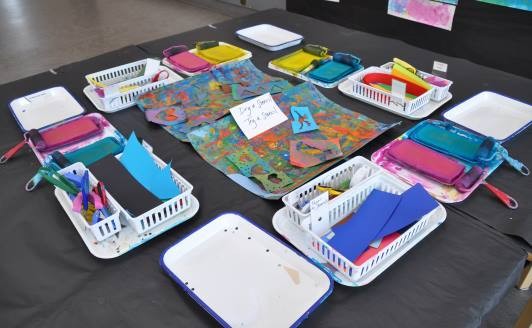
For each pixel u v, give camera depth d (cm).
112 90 116
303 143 99
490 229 76
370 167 86
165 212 78
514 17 186
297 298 65
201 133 105
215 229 77
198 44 145
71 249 76
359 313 63
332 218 77
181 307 65
